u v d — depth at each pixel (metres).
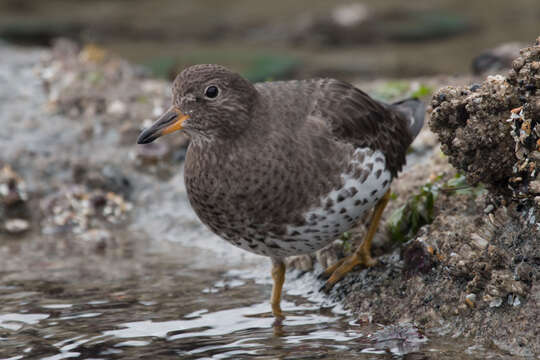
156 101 15.88
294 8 30.16
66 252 12.39
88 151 14.88
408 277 9.36
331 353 8.16
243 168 8.80
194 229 13.12
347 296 9.68
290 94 9.33
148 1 32.28
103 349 8.52
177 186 14.19
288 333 8.80
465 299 8.54
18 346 8.66
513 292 8.16
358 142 9.22
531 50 8.15
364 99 9.83
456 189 9.79
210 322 9.27
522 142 8.18
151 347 8.52
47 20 29.22
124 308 9.84
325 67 23.78
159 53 25.88
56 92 16.34
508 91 8.26
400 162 10.09
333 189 8.88
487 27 27.06
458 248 8.97
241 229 9.10
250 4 31.25
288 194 8.79
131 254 12.23
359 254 9.96
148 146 14.71
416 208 10.04
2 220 13.65
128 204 13.98
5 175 14.16
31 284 10.87
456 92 8.70
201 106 8.83
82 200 13.95
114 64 17.89
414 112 10.60
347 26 27.62
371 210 10.57
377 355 8.05
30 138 15.11
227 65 24.36
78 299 10.20
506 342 7.96
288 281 10.58
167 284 10.76
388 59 24.45
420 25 27.44
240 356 8.18
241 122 8.82
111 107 15.70
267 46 26.80
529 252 8.23
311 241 9.14
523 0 29.70
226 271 11.27
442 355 7.93
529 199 8.45
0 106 16.14
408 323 8.81
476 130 8.47
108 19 29.61
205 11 30.62
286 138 8.85
